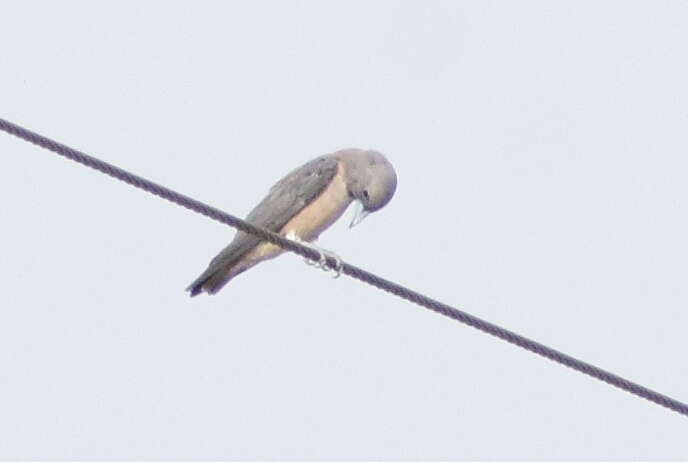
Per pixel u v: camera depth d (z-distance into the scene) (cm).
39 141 1385
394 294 1598
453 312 1557
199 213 1495
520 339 1548
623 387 1564
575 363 1553
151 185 1448
